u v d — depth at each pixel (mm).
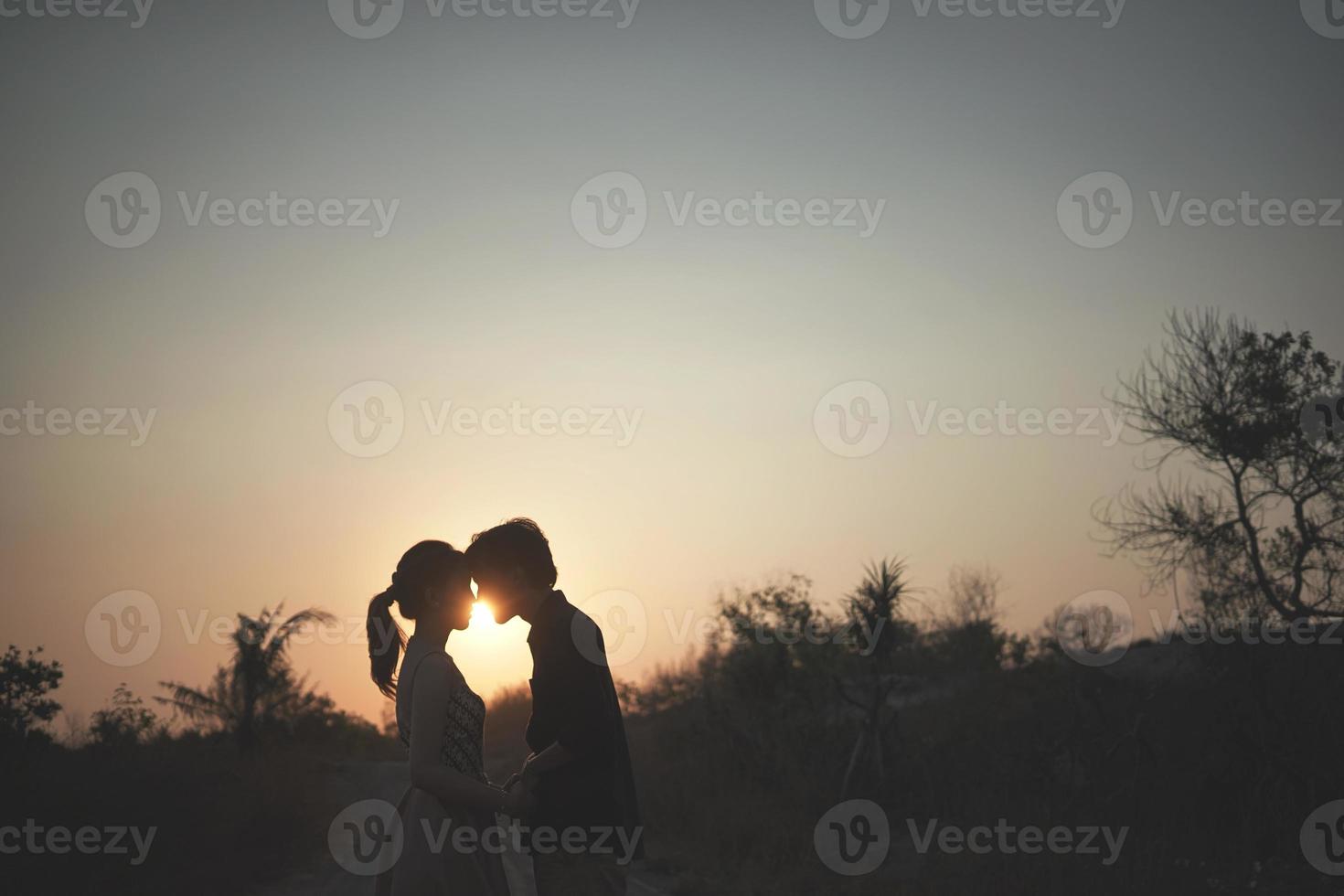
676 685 27422
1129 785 11531
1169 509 12875
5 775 11891
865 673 17297
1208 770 10961
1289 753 10430
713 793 16938
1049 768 13219
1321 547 11945
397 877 3777
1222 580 12172
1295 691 10688
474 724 4023
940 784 14789
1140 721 12055
